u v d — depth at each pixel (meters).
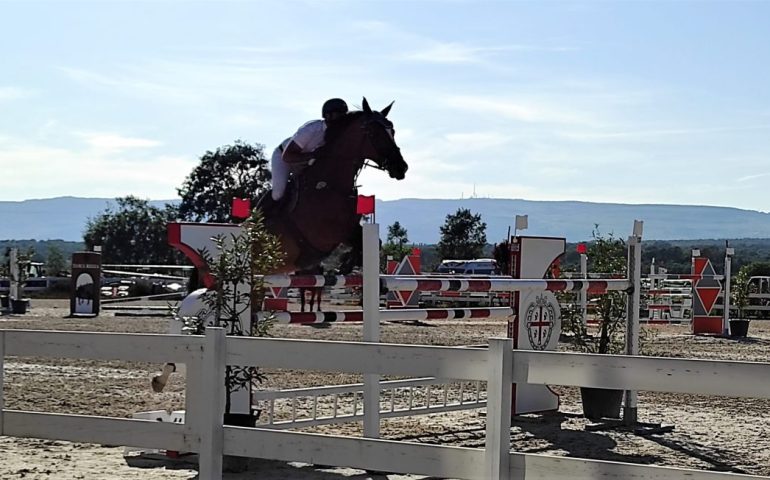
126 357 5.27
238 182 45.34
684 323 23.58
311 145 8.47
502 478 4.39
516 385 8.74
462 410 8.80
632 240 8.75
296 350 4.91
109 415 8.04
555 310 8.92
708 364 4.07
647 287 24.50
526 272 8.63
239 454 5.01
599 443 7.51
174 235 6.50
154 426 5.20
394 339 15.91
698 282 19.77
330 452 4.79
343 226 8.46
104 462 6.31
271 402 6.91
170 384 10.30
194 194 45.66
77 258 21.80
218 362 5.05
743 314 22.17
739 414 9.20
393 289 7.29
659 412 9.28
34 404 8.61
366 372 4.77
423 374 4.65
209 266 6.41
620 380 4.22
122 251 48.94
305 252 8.49
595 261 9.50
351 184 8.50
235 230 6.64
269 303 8.79
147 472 6.01
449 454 4.54
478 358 4.50
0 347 5.54
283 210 8.48
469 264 32.47
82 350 5.36
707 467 6.60
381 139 8.46
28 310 24.36
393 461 4.65
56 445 6.92
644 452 7.15
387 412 7.60
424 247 64.00
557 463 4.29
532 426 8.29
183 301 6.54
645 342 17.17
